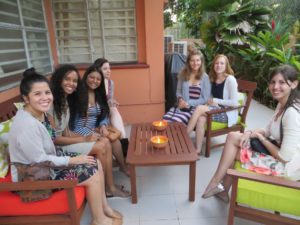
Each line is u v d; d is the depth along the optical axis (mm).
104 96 2416
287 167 1613
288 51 4059
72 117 2219
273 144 1806
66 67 1980
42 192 1431
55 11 3488
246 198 1540
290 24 5371
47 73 3324
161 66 3631
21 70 2701
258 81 4832
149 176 2459
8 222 1480
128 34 3648
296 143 1581
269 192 1494
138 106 3785
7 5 2443
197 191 2195
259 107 4602
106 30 3617
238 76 5566
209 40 5871
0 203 1460
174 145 2129
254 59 4887
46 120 1707
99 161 1822
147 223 1847
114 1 3508
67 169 1620
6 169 1640
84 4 3490
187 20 8836
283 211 1480
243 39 5227
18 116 1456
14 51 2561
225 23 5266
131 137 2312
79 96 2199
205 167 2580
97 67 2369
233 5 5477
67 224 1480
